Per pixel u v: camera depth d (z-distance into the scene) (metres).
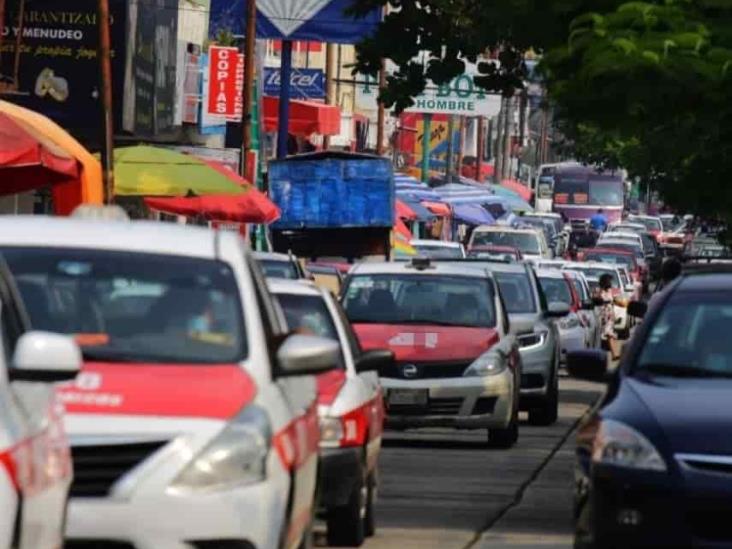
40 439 16.80
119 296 22.22
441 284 52.44
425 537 34.47
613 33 36.22
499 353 50.31
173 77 85.19
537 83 44.72
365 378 34.75
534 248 125.69
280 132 98.94
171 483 19.62
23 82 75.75
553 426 61.53
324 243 93.94
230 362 21.73
